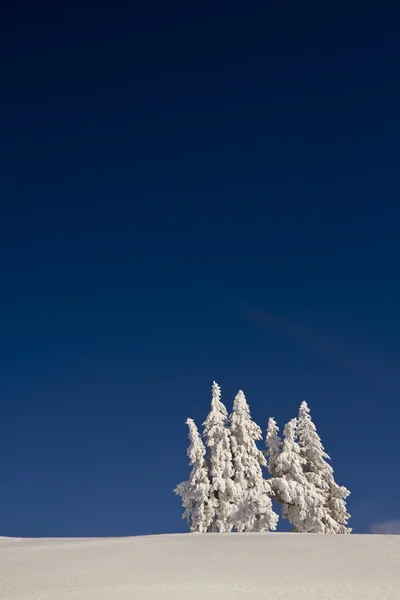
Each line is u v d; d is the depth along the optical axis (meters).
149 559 25.66
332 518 58.41
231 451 58.94
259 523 53.72
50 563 25.23
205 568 23.36
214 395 60.97
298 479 58.41
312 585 19.67
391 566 23.41
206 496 56.16
